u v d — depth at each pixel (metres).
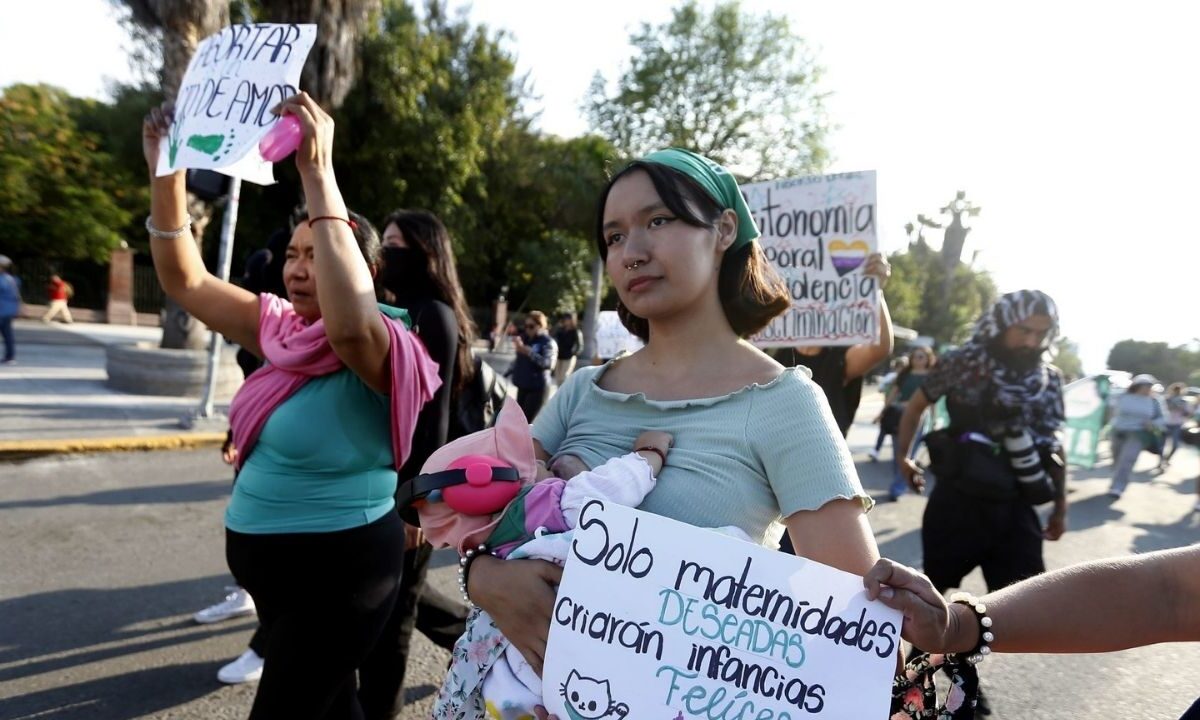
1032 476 2.92
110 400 8.93
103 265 23.20
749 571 1.09
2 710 2.80
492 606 1.22
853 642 1.06
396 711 2.59
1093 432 12.38
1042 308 2.88
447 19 22.95
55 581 4.00
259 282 3.66
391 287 2.57
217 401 9.56
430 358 2.20
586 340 18.88
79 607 3.71
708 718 1.09
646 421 1.34
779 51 26.28
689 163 1.32
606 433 1.38
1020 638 1.06
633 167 1.34
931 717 1.16
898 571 1.05
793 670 1.07
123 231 25.09
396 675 2.55
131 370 9.55
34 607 3.67
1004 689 3.48
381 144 21.09
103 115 23.39
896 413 8.30
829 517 1.13
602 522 1.14
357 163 21.61
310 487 1.89
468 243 26.50
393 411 1.89
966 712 1.12
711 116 26.92
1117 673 3.71
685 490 1.22
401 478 2.44
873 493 8.01
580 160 27.97
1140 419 9.29
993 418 2.96
